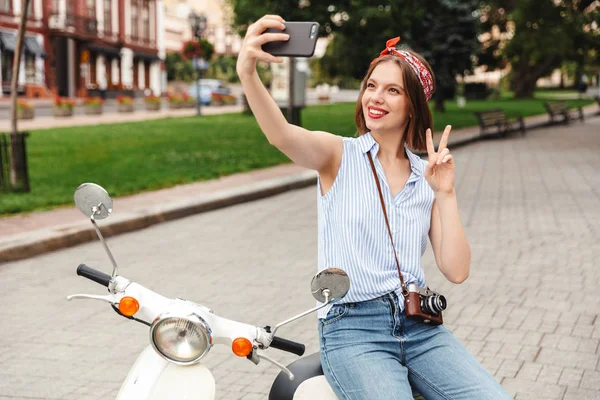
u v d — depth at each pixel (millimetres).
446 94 41531
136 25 64688
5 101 46438
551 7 50875
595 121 35969
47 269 8250
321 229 2898
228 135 24938
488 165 18031
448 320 6211
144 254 8953
